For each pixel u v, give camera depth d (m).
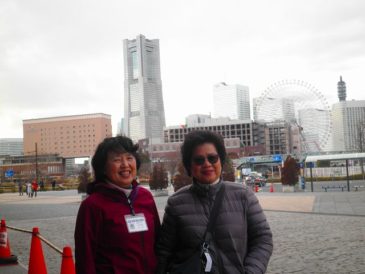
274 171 94.12
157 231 3.83
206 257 3.36
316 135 59.31
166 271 3.66
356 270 8.21
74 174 155.75
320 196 29.94
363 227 13.98
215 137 3.74
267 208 22.20
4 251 9.96
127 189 3.72
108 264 3.48
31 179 99.69
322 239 11.89
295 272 8.23
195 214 3.54
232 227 3.47
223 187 3.64
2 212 27.28
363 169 58.12
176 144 140.88
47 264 9.77
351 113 129.25
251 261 3.47
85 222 3.53
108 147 3.74
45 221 20.53
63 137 156.00
